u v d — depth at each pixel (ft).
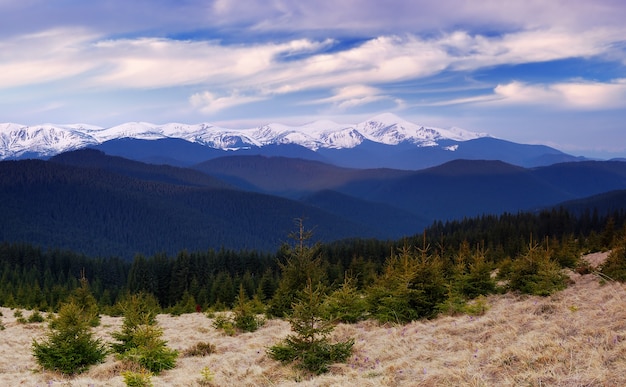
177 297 312.29
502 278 96.94
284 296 85.97
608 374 27.32
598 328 35.81
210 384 39.04
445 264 86.17
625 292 48.44
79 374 46.80
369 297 64.69
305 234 90.12
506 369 31.58
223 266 353.92
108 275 419.33
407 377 34.19
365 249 346.74
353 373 37.52
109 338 71.67
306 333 42.47
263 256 376.68
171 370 46.19
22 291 213.66
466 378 31.37
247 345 56.90
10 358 57.16
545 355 31.89
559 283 66.08
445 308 58.13
